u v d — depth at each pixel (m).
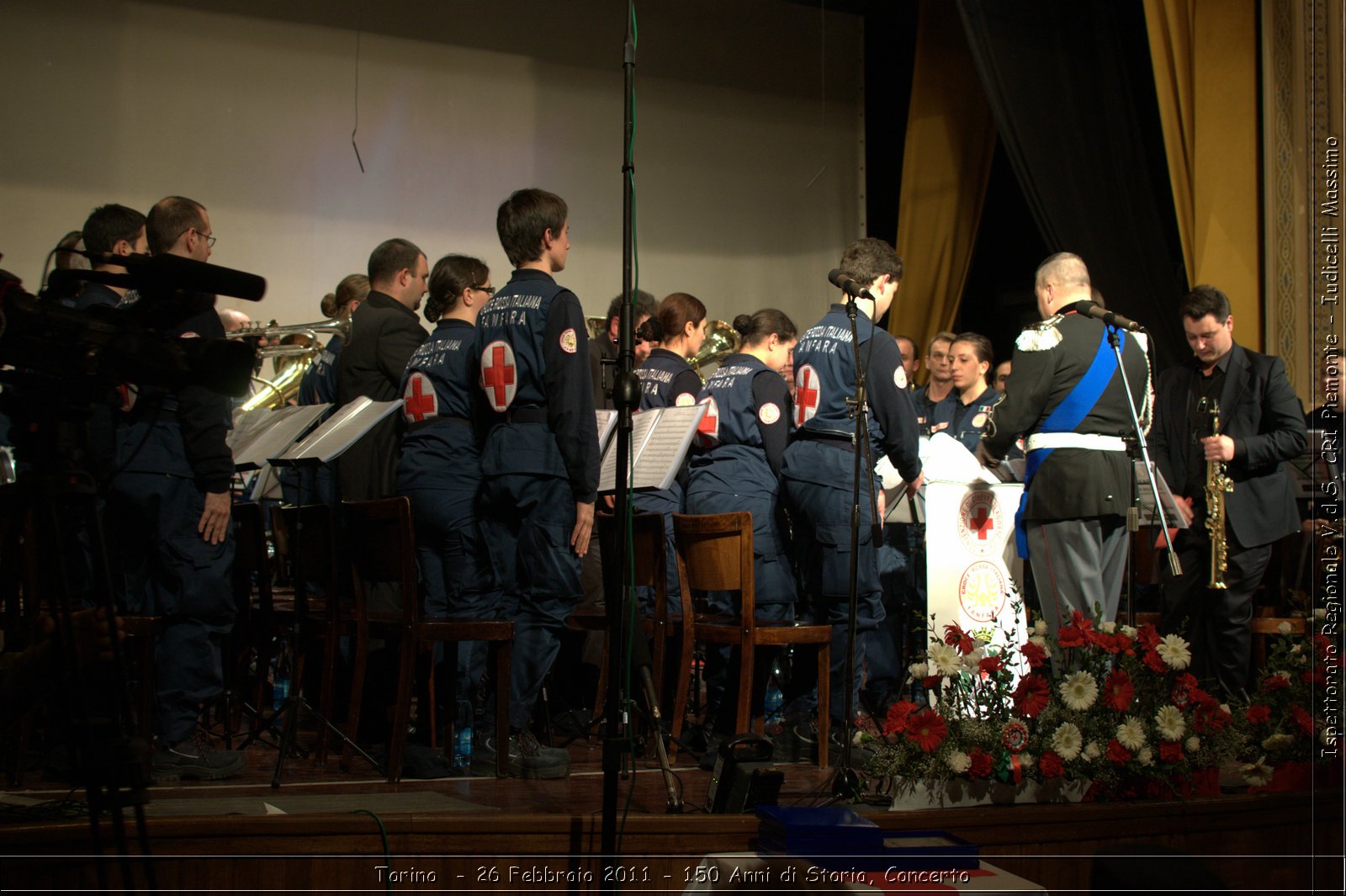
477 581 3.55
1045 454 3.67
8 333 1.79
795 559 3.97
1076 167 6.09
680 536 3.79
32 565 2.98
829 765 3.61
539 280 3.45
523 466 3.34
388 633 3.32
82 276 1.88
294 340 5.03
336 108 7.64
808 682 3.91
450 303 3.79
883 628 4.60
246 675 4.18
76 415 1.83
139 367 1.84
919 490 4.04
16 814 2.35
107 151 7.09
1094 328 3.70
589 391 3.35
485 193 8.00
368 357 4.14
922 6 8.10
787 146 8.85
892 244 8.97
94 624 1.89
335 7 7.65
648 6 8.48
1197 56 5.60
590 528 3.35
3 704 1.88
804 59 8.92
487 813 2.54
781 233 8.80
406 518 3.17
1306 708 3.40
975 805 2.96
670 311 4.93
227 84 7.38
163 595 3.13
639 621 2.99
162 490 3.09
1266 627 4.51
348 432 3.30
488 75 8.03
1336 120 5.14
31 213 6.92
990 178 8.49
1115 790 3.07
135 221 3.53
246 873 2.34
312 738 4.14
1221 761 3.16
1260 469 4.46
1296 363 5.17
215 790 2.94
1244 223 5.44
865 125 9.08
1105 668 3.18
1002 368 5.48
